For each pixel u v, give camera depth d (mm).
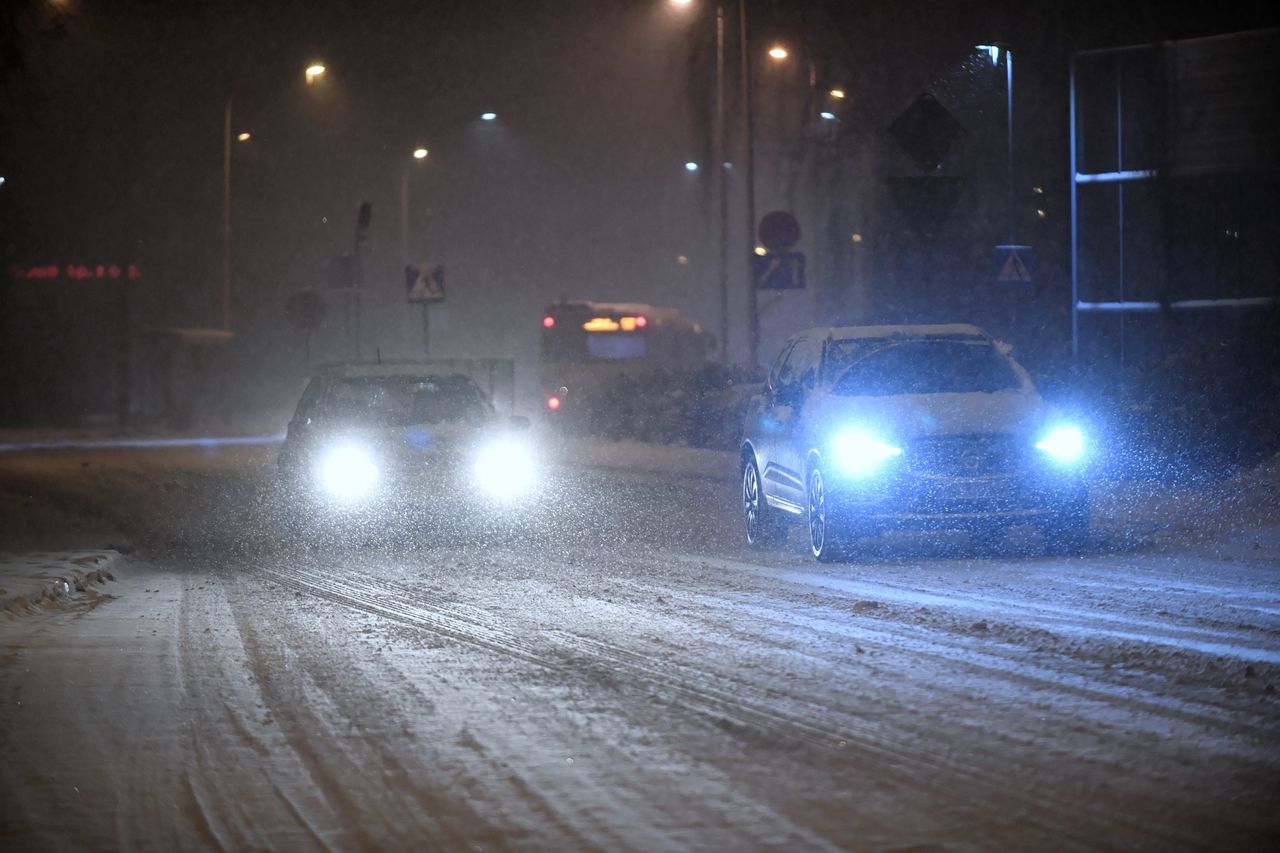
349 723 28766
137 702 31500
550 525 69125
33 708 31109
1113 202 113938
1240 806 21766
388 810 22656
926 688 30344
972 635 36719
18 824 22547
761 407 60938
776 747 25766
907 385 55469
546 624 40562
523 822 21688
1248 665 31562
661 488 88312
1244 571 47469
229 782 24672
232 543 65812
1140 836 20438
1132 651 33781
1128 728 26531
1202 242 105875
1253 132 98250
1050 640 35500
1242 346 77062
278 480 73625
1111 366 82812
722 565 53750
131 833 21938
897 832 20734
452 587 49250
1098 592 43594
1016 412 52719
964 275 108625
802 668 32906
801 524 68500
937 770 23953
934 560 52719
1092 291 115188
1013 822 21109
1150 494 68812
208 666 35656
